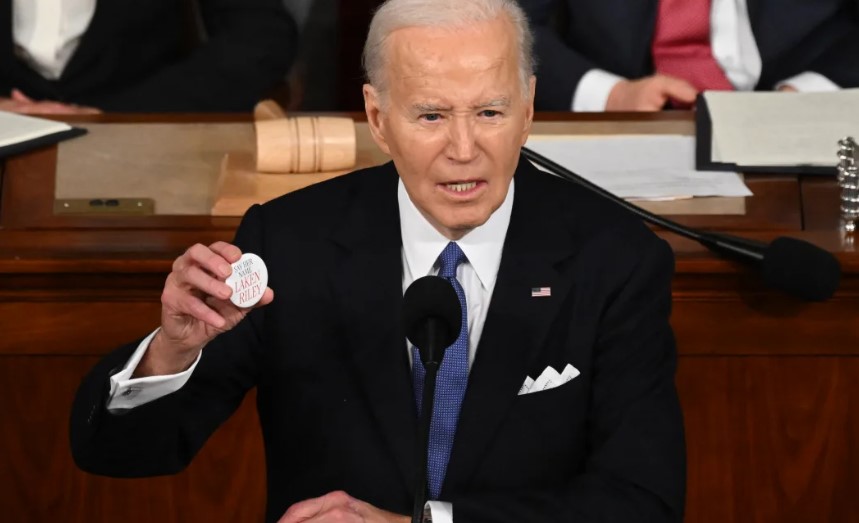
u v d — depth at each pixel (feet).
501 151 22.52
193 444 25.29
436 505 23.29
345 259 25.66
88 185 34.63
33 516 32.81
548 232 25.71
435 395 24.89
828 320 31.71
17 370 32.17
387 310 25.29
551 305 25.11
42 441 32.42
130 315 32.04
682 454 24.72
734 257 30.94
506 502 23.54
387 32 22.36
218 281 22.06
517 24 22.44
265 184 34.17
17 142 35.47
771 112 37.09
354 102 64.34
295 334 25.62
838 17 47.65
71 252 32.09
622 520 23.76
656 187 34.22
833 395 32.12
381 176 26.68
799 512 32.65
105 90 49.85
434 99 22.04
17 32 49.42
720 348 31.94
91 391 24.07
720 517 32.65
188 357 23.90
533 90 23.48
